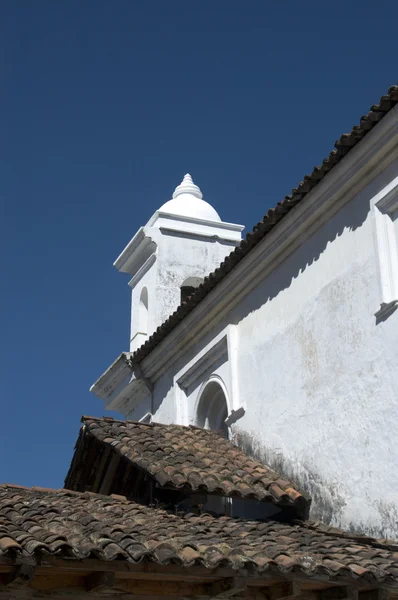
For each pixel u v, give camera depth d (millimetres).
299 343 11578
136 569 7145
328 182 10953
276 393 11922
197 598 7691
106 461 12164
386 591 7836
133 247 18375
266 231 12094
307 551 8148
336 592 7883
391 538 9297
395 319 9750
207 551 7562
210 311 13852
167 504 10531
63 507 8961
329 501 10414
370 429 9906
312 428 10977
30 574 6730
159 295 17375
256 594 7879
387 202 10172
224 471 11164
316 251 11500
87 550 6945
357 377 10273
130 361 16250
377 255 10148
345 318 10680
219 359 13859
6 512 8430
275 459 11641
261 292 12750
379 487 9609
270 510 11125
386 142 10016
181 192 19672
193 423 14445
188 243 18062
